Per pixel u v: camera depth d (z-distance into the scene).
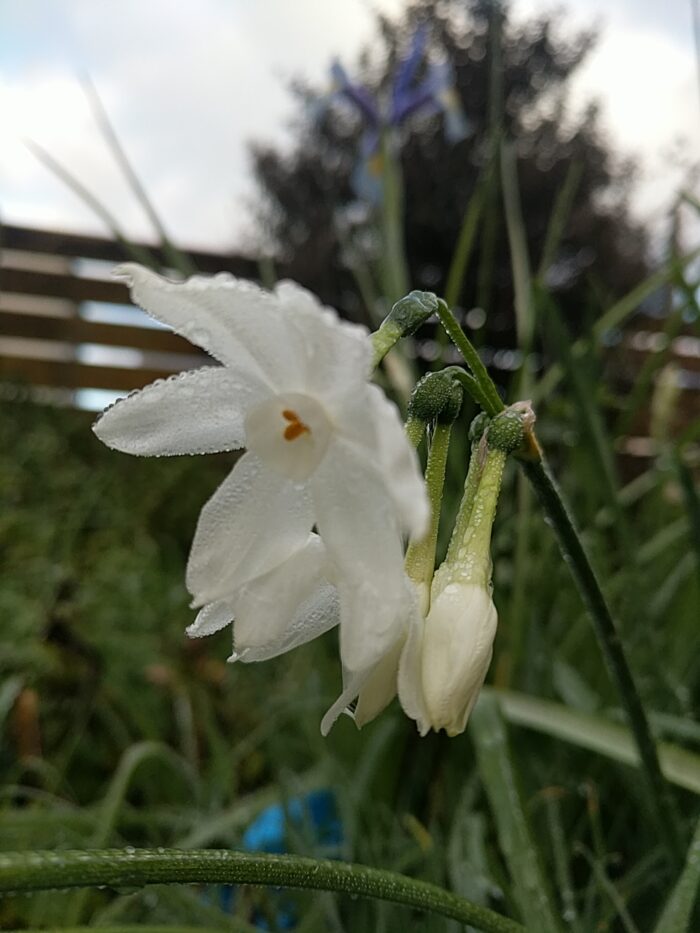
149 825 0.17
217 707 0.23
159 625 0.27
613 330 0.29
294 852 0.14
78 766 0.21
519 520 0.17
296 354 0.06
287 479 0.07
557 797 0.15
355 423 0.06
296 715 0.20
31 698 0.20
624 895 0.13
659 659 0.16
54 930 0.10
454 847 0.13
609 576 0.21
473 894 0.12
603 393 0.21
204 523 0.07
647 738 0.10
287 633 0.07
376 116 0.29
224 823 0.15
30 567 0.27
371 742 0.16
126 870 0.06
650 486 0.22
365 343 0.06
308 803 0.17
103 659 0.23
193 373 0.07
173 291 0.06
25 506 0.34
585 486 0.19
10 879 0.05
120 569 0.29
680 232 0.21
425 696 0.07
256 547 0.07
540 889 0.10
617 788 0.16
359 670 0.06
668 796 0.10
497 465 0.08
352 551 0.06
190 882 0.06
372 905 0.13
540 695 0.17
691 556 0.18
